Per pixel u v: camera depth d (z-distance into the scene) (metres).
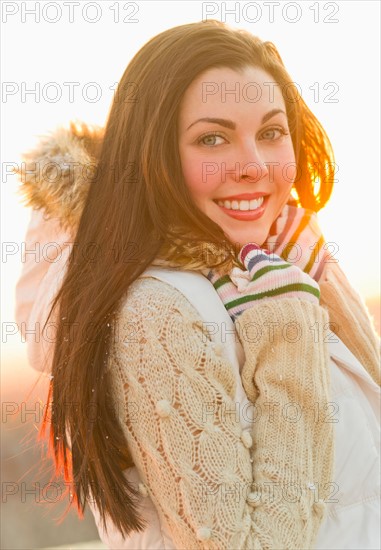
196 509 1.61
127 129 1.85
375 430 1.85
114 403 1.73
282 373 1.71
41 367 2.16
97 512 1.90
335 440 1.78
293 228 2.04
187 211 1.80
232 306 1.78
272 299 1.76
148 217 1.81
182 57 1.79
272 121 1.84
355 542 1.74
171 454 1.63
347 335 1.99
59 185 2.21
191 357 1.66
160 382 1.65
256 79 1.82
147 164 1.79
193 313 1.70
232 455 1.63
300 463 1.66
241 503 1.61
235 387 1.70
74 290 1.85
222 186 1.81
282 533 1.61
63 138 2.23
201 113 1.78
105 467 1.74
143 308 1.70
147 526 1.77
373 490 1.79
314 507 1.67
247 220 1.85
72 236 2.22
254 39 1.90
